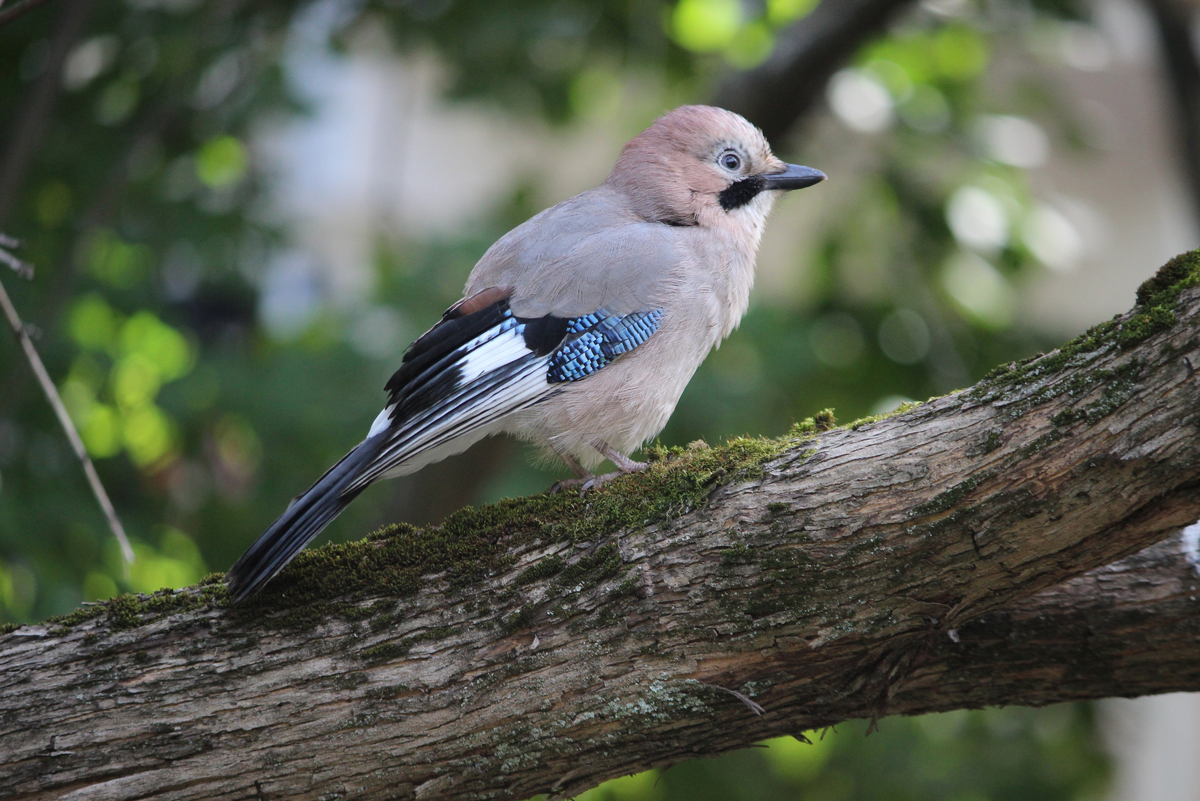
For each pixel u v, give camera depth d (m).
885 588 4.98
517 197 12.54
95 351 10.91
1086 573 5.15
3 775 5.00
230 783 5.07
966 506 4.83
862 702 5.29
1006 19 12.32
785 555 5.04
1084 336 4.91
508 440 11.17
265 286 12.12
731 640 5.10
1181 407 4.53
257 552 5.30
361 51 11.73
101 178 10.60
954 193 12.58
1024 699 5.83
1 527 9.55
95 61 10.90
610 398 6.93
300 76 11.29
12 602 9.63
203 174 11.44
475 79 11.63
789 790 11.77
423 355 6.44
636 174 7.78
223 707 5.12
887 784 11.72
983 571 4.91
